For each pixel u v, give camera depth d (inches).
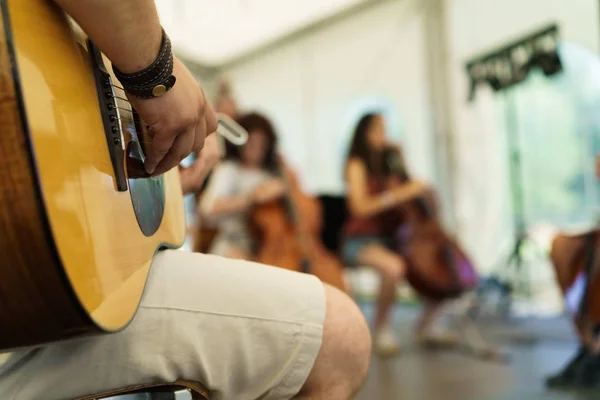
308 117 212.2
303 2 202.8
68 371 20.6
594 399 72.2
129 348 20.9
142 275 20.6
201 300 21.9
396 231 111.4
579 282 81.2
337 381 23.7
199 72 232.2
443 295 105.4
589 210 143.7
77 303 15.2
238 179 93.1
